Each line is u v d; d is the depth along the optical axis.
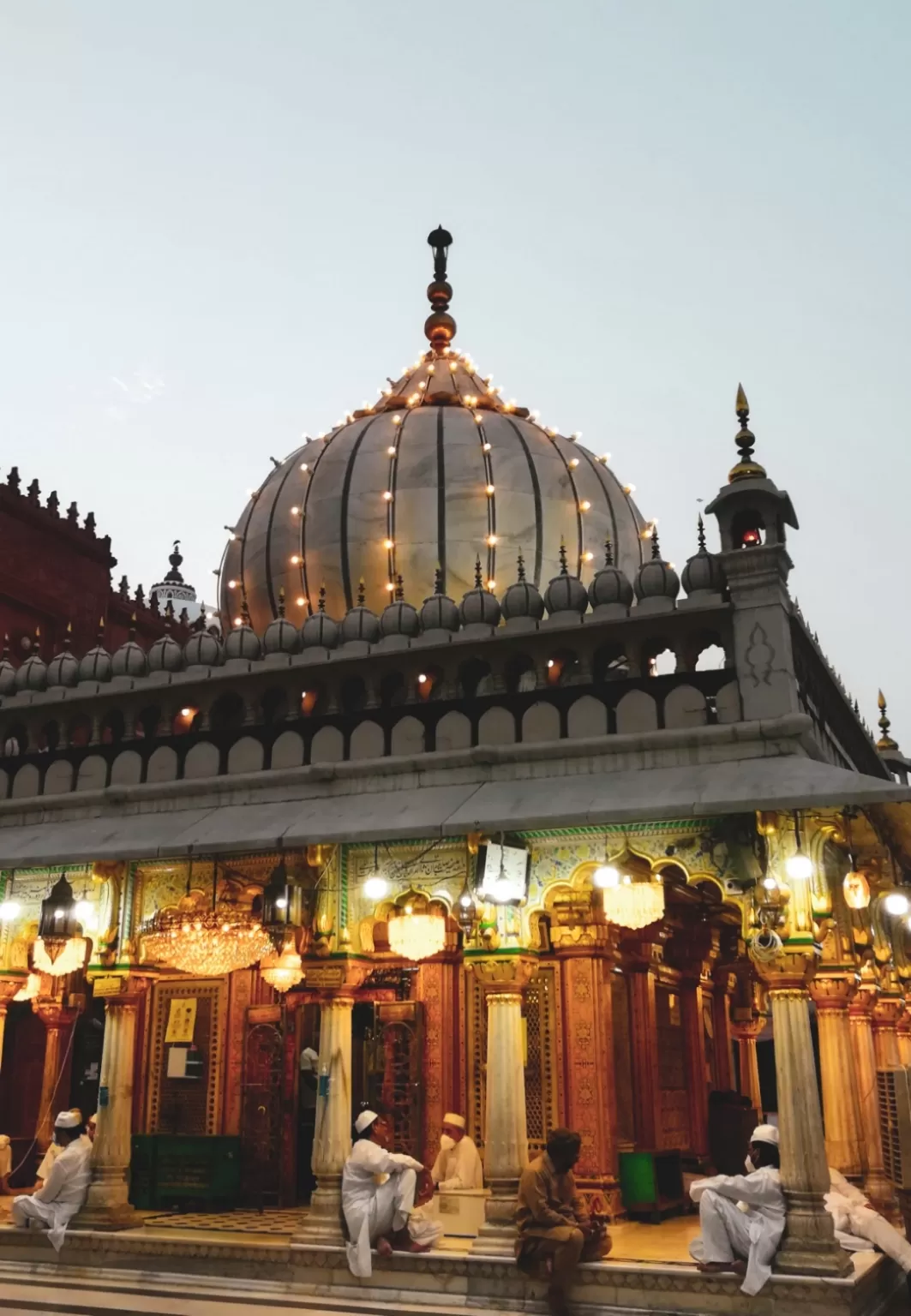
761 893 8.23
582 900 10.84
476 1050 11.13
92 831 10.44
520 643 9.99
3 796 11.44
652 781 8.79
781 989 8.05
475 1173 9.94
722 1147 12.77
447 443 13.62
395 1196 8.45
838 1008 10.50
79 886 10.39
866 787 7.86
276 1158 11.14
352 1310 7.88
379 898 9.35
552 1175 8.05
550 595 10.08
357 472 13.56
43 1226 9.33
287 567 13.44
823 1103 10.70
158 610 19.38
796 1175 7.63
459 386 15.37
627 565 13.92
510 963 8.80
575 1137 8.12
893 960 12.60
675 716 9.20
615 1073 11.25
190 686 10.95
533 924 9.43
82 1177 9.46
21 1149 12.70
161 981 12.25
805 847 8.26
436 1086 11.07
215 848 9.33
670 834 8.70
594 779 9.07
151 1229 9.35
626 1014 11.70
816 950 8.12
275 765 10.31
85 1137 9.76
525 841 9.09
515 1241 7.92
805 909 8.13
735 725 8.88
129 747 11.03
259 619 13.70
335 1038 9.13
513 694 9.81
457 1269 8.09
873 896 10.72
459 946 11.42
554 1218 7.79
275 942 9.29
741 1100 13.12
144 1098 11.95
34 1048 14.26
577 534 13.49
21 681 11.77
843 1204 8.83
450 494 13.21
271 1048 11.53
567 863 8.94
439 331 16.31
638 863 10.31
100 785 10.95
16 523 16.17
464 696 10.30
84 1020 13.88
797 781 8.19
